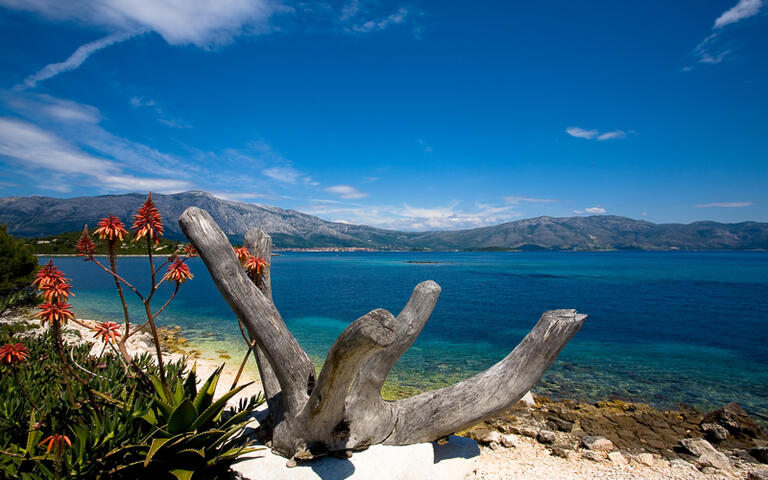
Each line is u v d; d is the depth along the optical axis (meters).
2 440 3.45
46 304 2.94
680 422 7.97
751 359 14.66
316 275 64.88
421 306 4.44
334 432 4.08
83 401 3.96
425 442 4.55
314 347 15.72
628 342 17.72
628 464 5.67
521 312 26.89
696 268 85.69
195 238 3.85
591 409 8.80
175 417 3.41
